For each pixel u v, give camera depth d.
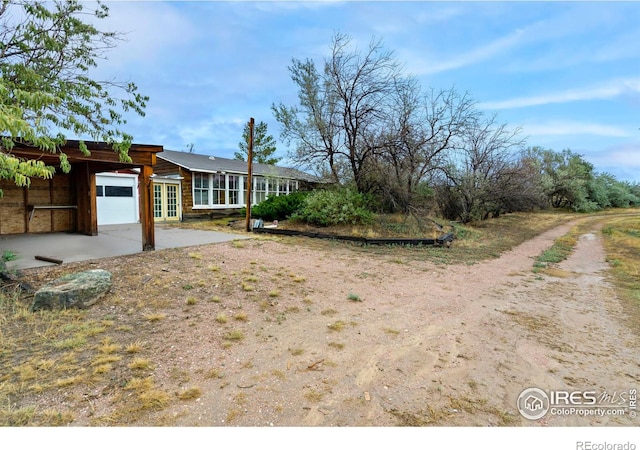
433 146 12.46
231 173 15.22
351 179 12.20
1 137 3.75
